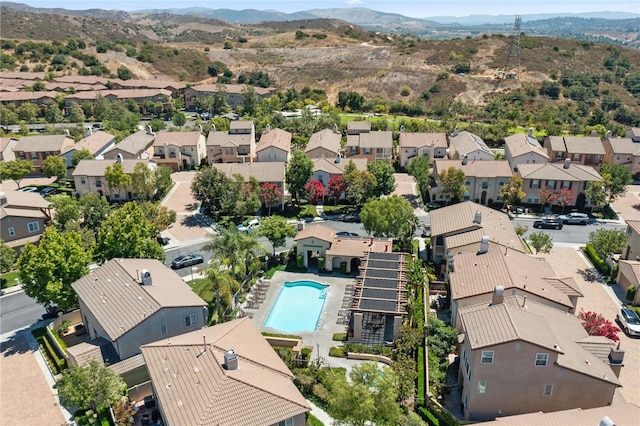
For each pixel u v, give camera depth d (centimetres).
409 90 19662
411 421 3869
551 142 10875
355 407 3706
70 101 16638
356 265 6869
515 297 4728
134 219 6419
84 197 8081
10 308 6200
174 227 8338
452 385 4662
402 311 5206
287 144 11500
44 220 7669
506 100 17288
